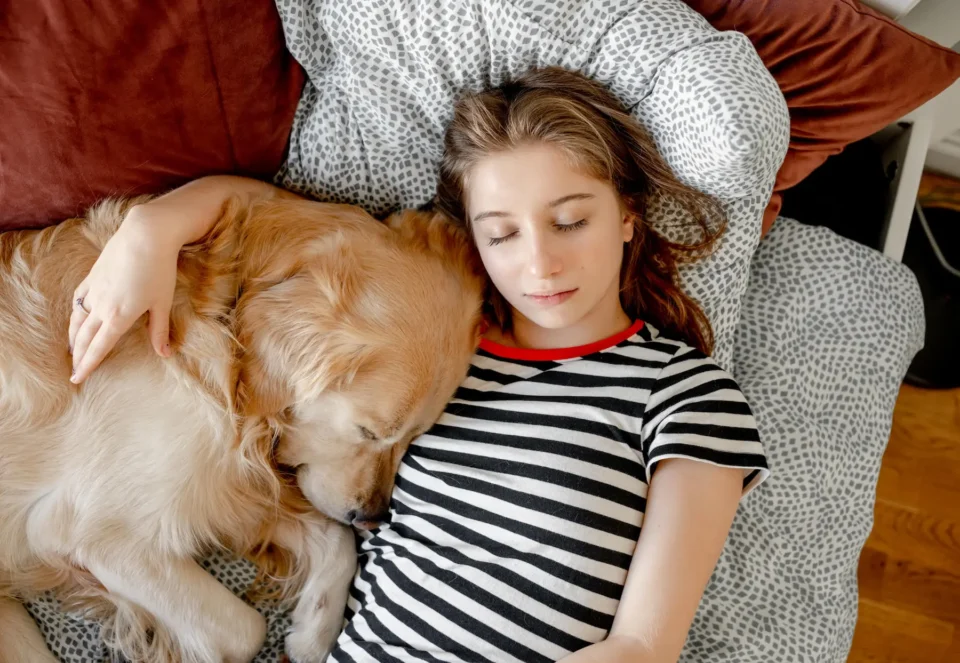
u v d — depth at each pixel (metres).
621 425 1.23
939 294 1.92
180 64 1.22
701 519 1.16
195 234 1.20
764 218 1.50
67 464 1.22
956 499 1.94
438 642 1.21
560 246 1.16
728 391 1.23
